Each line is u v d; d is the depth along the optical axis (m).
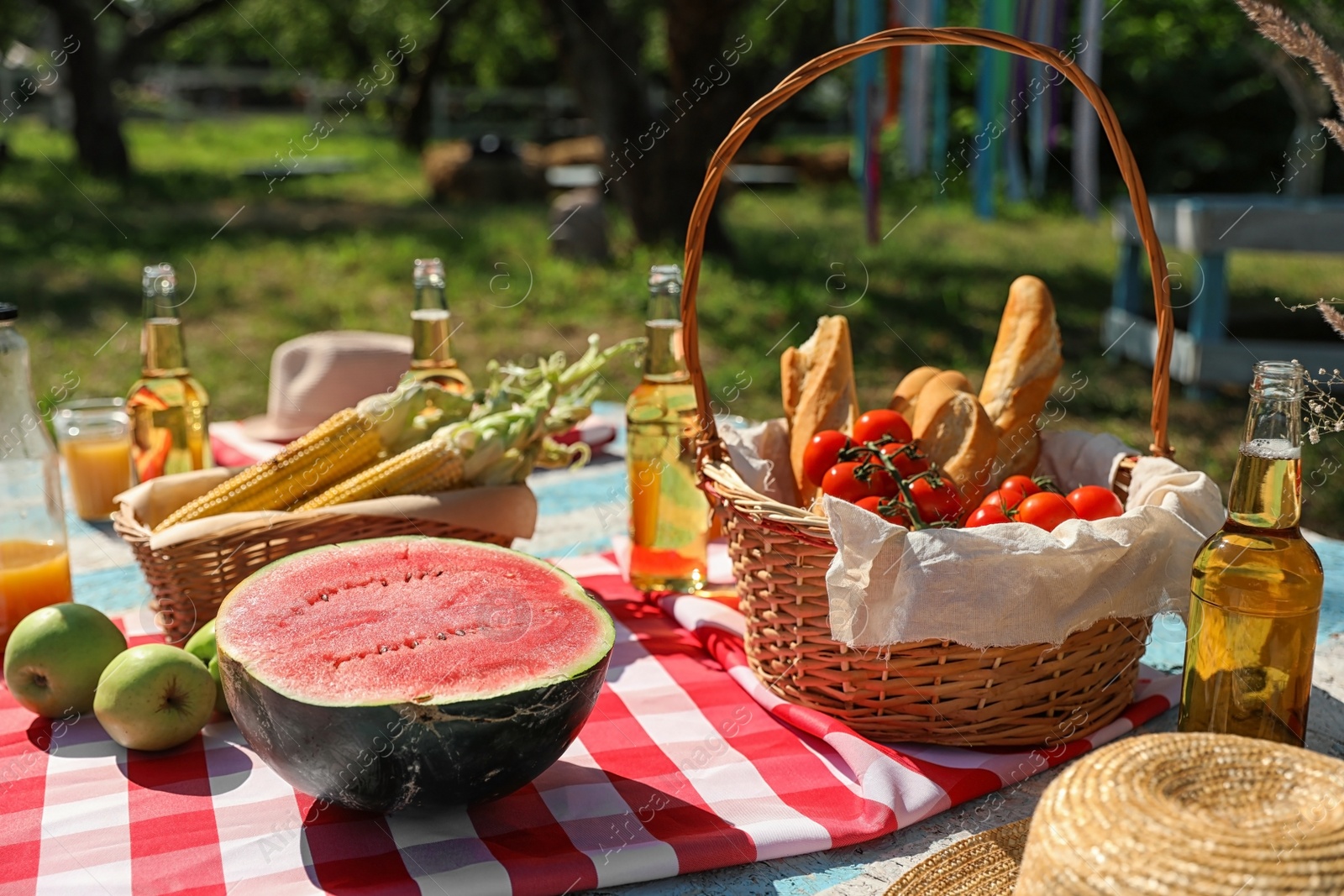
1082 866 0.70
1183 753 0.78
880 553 1.12
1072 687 1.23
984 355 6.16
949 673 1.19
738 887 1.03
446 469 1.54
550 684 1.01
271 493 1.55
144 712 1.21
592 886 1.01
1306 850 0.68
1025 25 5.54
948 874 0.92
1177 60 12.04
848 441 1.42
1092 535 1.12
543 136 16.41
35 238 8.73
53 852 1.05
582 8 7.91
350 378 2.16
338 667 1.02
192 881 1.01
